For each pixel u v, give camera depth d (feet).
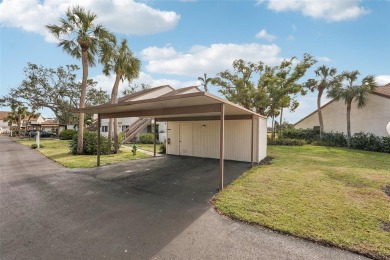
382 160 36.42
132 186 21.09
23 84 91.56
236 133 37.47
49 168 29.94
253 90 71.51
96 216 13.93
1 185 21.26
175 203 16.34
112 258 9.37
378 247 9.98
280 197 16.92
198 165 32.71
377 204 15.38
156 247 10.26
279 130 83.15
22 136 123.13
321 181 21.80
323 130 70.03
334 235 11.02
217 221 13.12
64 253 9.75
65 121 103.45
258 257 9.41
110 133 47.98
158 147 57.16
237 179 23.40
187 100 18.06
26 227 12.34
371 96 58.49
